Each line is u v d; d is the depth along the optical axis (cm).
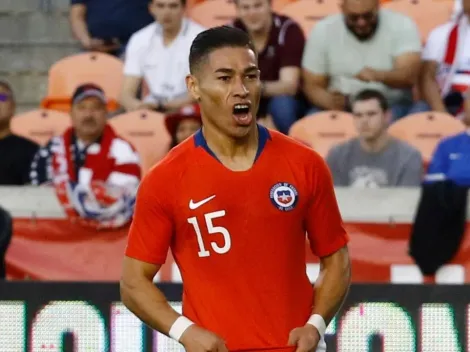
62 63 1961
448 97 1833
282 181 773
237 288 770
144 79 1881
